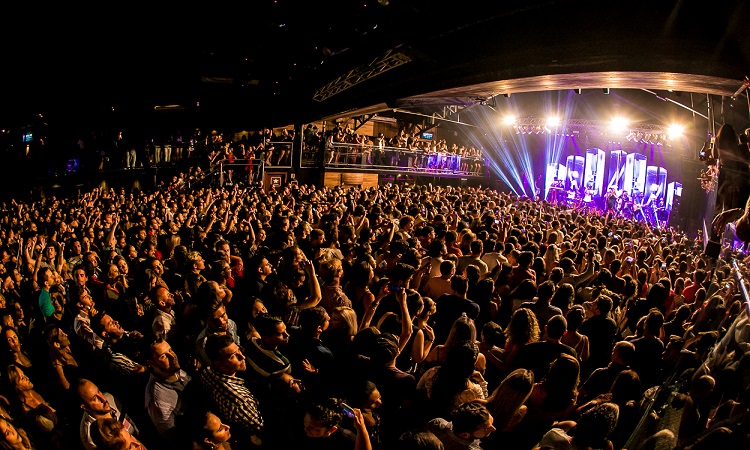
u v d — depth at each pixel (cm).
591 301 647
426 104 2036
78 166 3170
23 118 4059
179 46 2855
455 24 1177
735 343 322
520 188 3222
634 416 348
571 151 2995
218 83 2941
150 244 799
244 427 361
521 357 437
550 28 1013
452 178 3125
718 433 268
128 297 609
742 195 667
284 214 988
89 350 520
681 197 2466
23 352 573
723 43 755
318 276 626
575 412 378
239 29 2355
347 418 344
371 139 2764
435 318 523
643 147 2659
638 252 905
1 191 3531
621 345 420
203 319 447
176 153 2661
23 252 764
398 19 1353
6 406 419
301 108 2347
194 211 1110
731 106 1003
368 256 599
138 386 452
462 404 333
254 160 2258
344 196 1612
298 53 2044
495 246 780
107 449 341
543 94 2602
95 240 959
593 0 888
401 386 381
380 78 1784
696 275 732
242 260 724
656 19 819
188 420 365
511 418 348
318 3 1709
